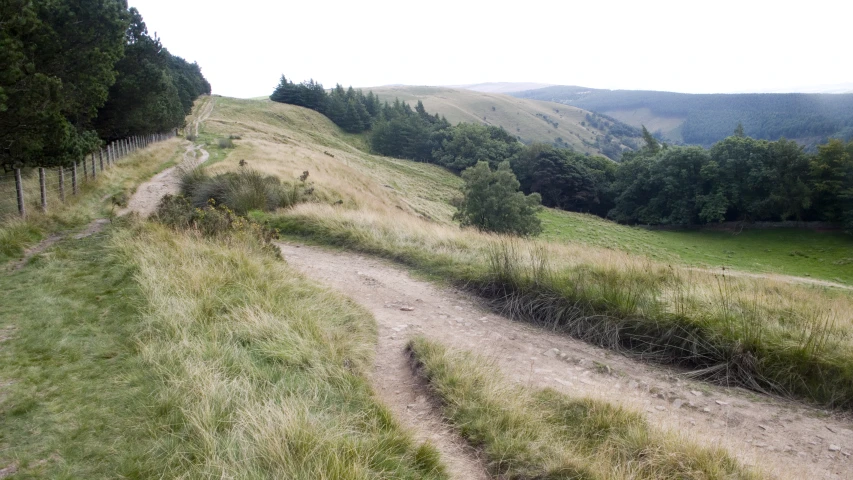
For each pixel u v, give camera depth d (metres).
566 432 3.88
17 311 5.08
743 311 5.81
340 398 3.79
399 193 45.28
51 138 9.52
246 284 6.00
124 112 23.25
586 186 71.75
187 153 30.94
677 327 5.62
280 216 11.87
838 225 49.31
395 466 3.05
